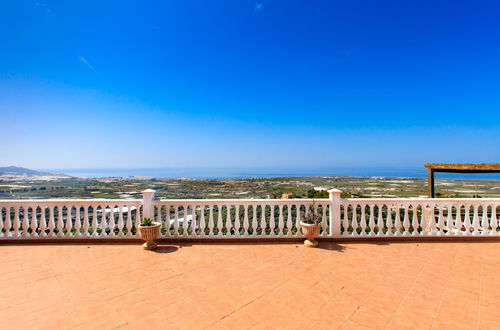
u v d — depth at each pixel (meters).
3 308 3.56
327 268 4.94
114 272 4.77
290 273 4.73
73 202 6.63
